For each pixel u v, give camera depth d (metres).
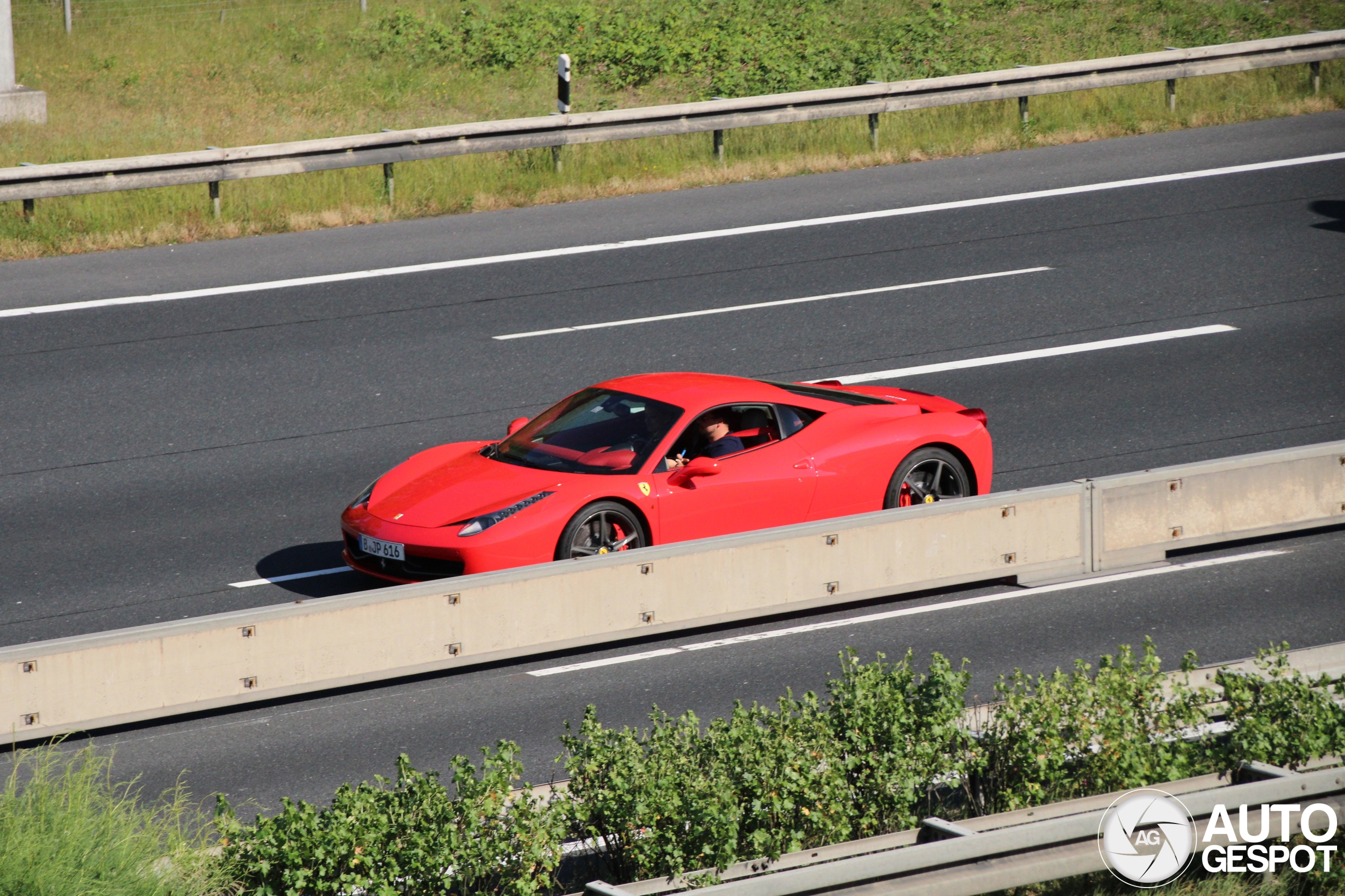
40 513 28.62
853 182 55.59
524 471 24.84
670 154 58.19
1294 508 26.16
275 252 47.56
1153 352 37.50
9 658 17.95
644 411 25.56
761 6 83.31
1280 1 84.44
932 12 81.62
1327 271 43.47
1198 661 21.61
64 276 44.91
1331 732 16.06
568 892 14.88
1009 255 46.16
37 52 73.69
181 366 37.19
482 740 19.78
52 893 13.25
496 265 45.91
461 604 20.42
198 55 74.38
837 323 40.09
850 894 13.21
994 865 13.70
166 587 25.30
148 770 19.05
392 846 13.88
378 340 39.22
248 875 13.83
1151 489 25.17
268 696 19.33
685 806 14.51
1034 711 16.05
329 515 28.58
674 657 22.53
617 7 83.12
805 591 22.62
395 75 71.56
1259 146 58.47
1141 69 62.56
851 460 25.64
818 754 15.16
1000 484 29.53
